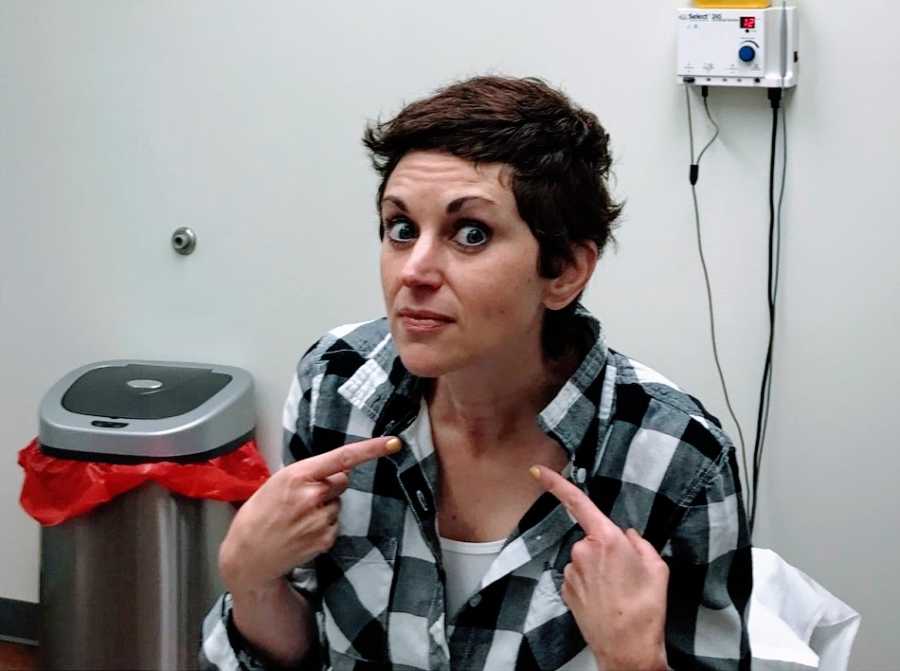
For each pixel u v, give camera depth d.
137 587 2.50
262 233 2.66
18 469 2.96
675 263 2.36
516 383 1.21
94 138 2.74
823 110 2.21
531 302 1.14
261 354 2.71
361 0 2.49
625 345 2.43
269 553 1.20
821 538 2.35
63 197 2.79
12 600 3.00
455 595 1.26
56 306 2.85
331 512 1.22
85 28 2.69
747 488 2.38
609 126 2.36
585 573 1.12
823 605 1.90
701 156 2.30
